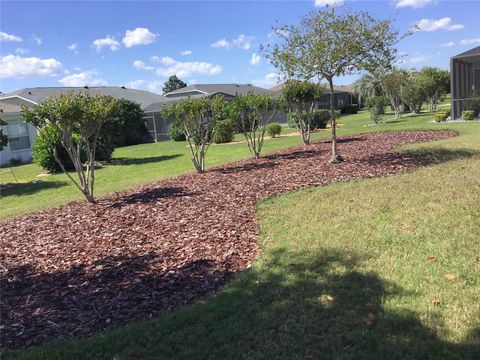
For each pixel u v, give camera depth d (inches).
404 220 223.3
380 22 360.8
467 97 922.7
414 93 1300.4
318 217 242.5
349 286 157.9
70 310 159.8
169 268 189.8
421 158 395.5
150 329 139.8
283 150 574.2
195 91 1804.9
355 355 118.6
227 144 907.4
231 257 196.9
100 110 317.1
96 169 679.7
